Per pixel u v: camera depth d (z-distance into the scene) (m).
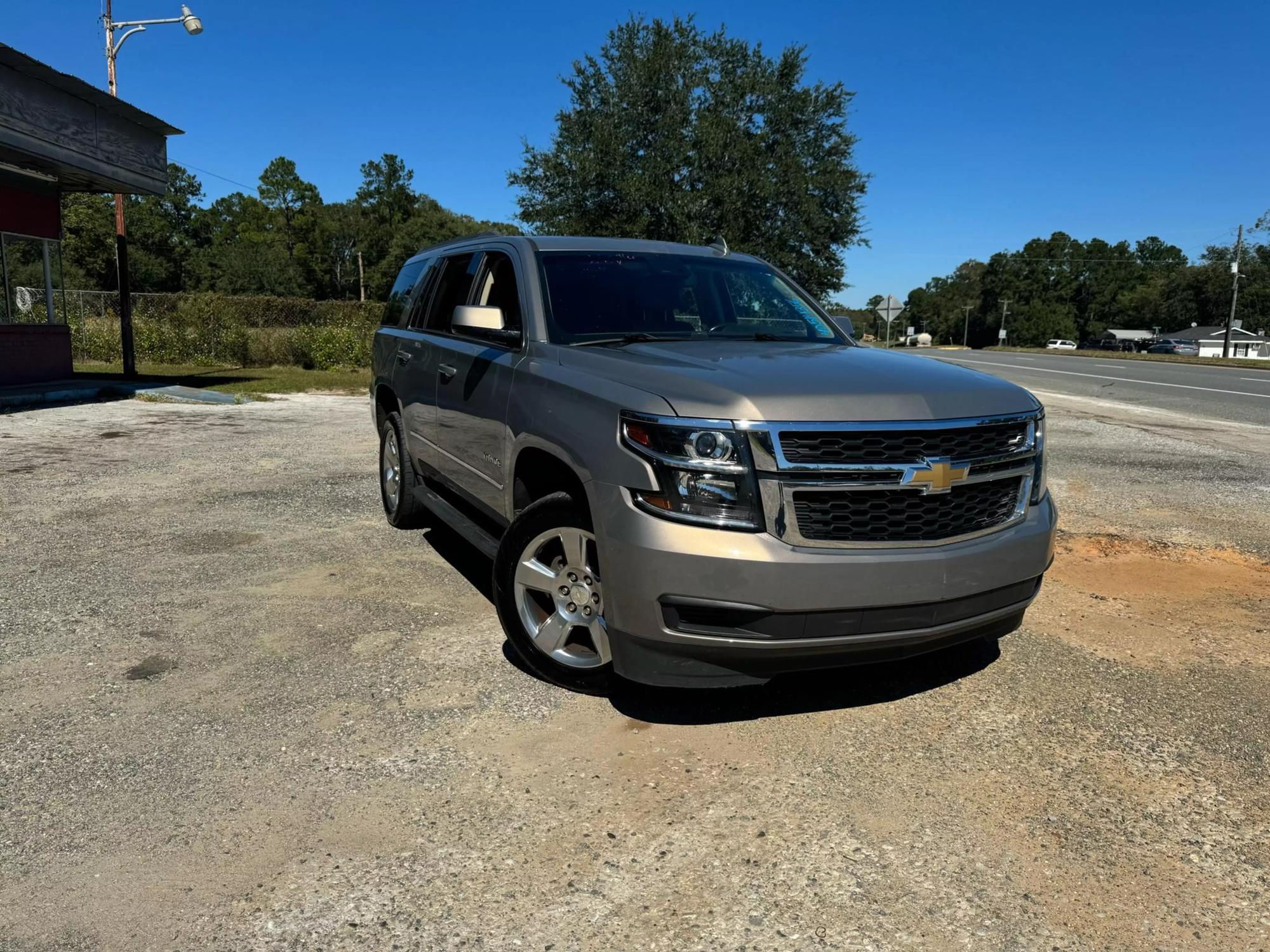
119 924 2.26
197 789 2.88
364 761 3.06
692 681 3.07
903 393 3.15
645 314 4.29
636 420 3.04
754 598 2.90
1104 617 4.64
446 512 4.97
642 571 2.99
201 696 3.54
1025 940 2.25
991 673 3.88
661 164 27.73
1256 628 4.51
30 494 7.19
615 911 2.34
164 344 22.23
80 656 3.92
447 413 4.83
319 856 2.55
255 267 80.81
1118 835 2.71
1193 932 2.29
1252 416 15.05
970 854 2.60
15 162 14.08
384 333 6.38
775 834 2.68
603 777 2.98
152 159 15.60
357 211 95.81
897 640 3.06
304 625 4.33
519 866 2.52
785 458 2.93
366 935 2.24
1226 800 2.91
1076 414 14.89
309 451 9.52
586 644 3.62
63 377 15.84
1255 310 108.06
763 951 2.20
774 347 4.02
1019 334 139.62
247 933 2.24
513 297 4.40
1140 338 124.25
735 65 28.95
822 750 3.19
